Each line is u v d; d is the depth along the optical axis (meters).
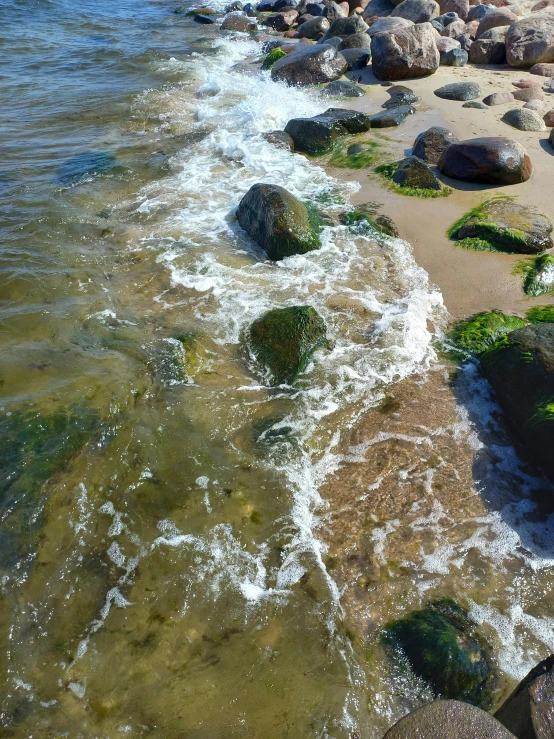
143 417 2.66
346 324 3.17
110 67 7.72
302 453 2.56
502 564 2.20
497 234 3.65
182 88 6.95
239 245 3.86
